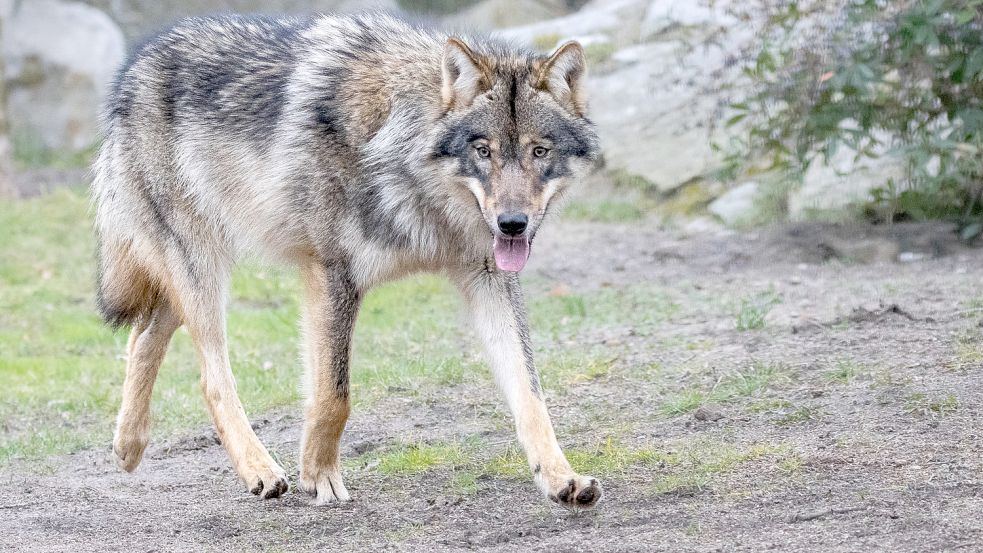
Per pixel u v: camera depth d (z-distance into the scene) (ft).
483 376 40.98
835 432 29.99
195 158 32.99
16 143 99.50
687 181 68.74
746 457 28.94
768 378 35.47
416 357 44.21
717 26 71.05
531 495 28.53
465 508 27.86
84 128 100.78
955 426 29.09
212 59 33.65
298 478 32.24
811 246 55.67
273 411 40.57
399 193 29.48
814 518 24.50
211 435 38.22
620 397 36.47
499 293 29.91
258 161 31.48
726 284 51.24
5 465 36.65
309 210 30.17
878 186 58.49
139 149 34.22
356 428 36.68
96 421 42.16
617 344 43.21
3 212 76.59
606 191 72.08
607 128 73.61
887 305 42.65
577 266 58.80
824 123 53.21
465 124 28.55
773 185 62.13
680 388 36.29
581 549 23.98
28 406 43.86
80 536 27.73
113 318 35.42
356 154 29.55
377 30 31.96
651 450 30.50
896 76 54.44
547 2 112.27
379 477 31.30
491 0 111.04
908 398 31.53
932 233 54.08
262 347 50.01
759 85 56.54
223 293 33.35
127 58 36.47
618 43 79.71
